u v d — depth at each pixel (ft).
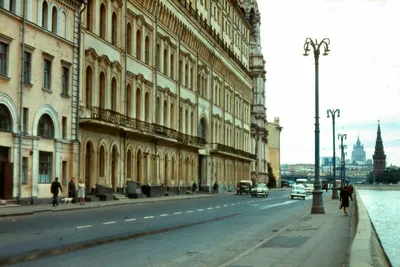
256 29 479.41
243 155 351.05
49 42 132.05
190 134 251.60
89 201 144.87
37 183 126.31
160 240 60.18
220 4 305.12
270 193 328.29
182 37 239.09
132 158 183.73
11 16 117.80
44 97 129.90
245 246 56.13
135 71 187.52
